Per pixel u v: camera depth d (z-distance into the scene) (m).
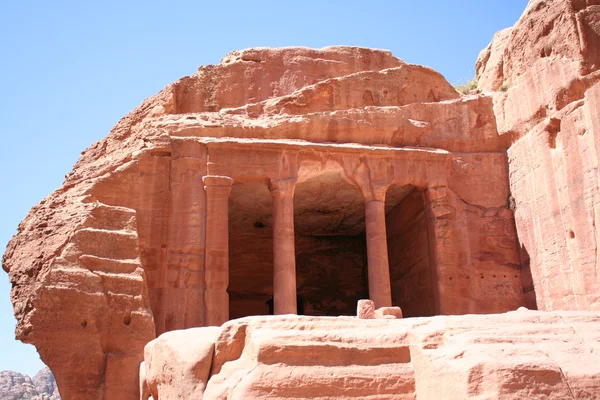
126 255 16.33
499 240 20.22
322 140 20.16
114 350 15.06
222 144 18.95
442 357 8.56
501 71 22.81
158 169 18.72
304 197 22.62
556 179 18.30
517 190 20.27
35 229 16.86
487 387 7.71
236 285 25.05
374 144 20.48
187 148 18.86
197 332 10.92
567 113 17.97
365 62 23.09
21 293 15.88
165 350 10.77
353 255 26.86
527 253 19.59
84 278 15.33
